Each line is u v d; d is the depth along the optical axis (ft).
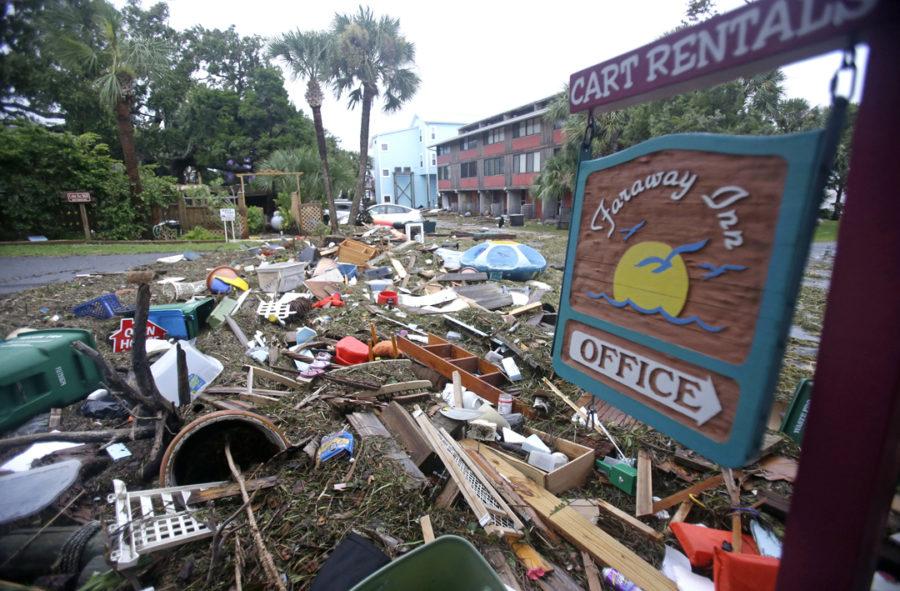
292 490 9.82
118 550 7.48
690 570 8.43
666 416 4.41
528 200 107.76
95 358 10.06
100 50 53.36
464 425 12.29
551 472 10.41
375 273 33.12
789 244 3.34
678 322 4.23
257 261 38.91
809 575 3.62
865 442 3.17
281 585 7.52
